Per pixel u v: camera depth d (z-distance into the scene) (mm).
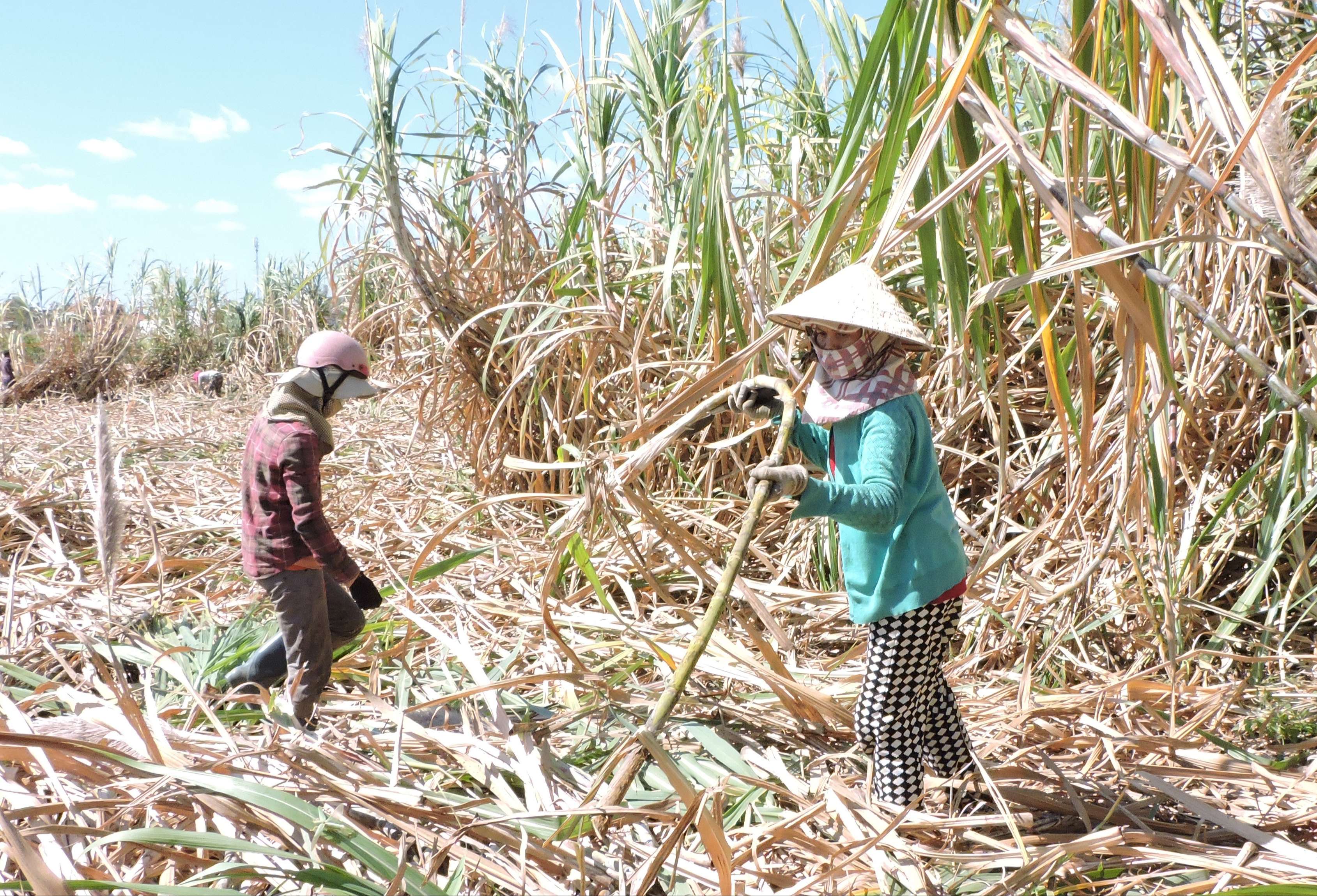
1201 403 4203
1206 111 2176
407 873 2248
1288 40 4219
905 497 2525
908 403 2549
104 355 16828
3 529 5539
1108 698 3473
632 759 2191
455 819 2553
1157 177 2799
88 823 2393
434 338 6031
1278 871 2371
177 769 2525
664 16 5324
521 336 5094
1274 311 4121
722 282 4180
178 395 14367
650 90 5398
